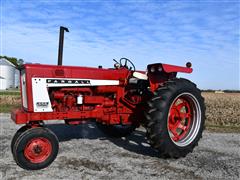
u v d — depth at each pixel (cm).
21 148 394
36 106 432
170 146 462
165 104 457
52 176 382
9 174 387
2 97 1895
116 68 539
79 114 475
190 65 530
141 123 546
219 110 1361
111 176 386
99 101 499
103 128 617
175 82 485
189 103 520
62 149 518
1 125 761
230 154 514
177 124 508
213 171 417
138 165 436
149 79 509
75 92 479
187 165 443
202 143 596
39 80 434
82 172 399
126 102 524
